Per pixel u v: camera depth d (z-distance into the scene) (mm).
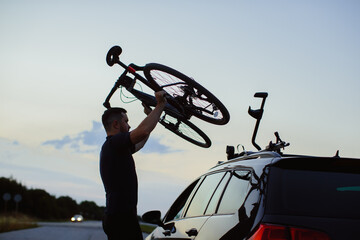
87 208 197000
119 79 4938
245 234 2979
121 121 4395
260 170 3342
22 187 103938
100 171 4215
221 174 4246
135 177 4164
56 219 116562
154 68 4738
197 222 4027
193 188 5098
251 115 5000
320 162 3301
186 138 5602
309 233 2750
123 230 4031
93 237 23859
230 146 4984
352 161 3285
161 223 4891
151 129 4062
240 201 3385
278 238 2775
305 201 2984
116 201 4047
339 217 2865
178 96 4949
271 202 2994
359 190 3119
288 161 3266
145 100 5035
